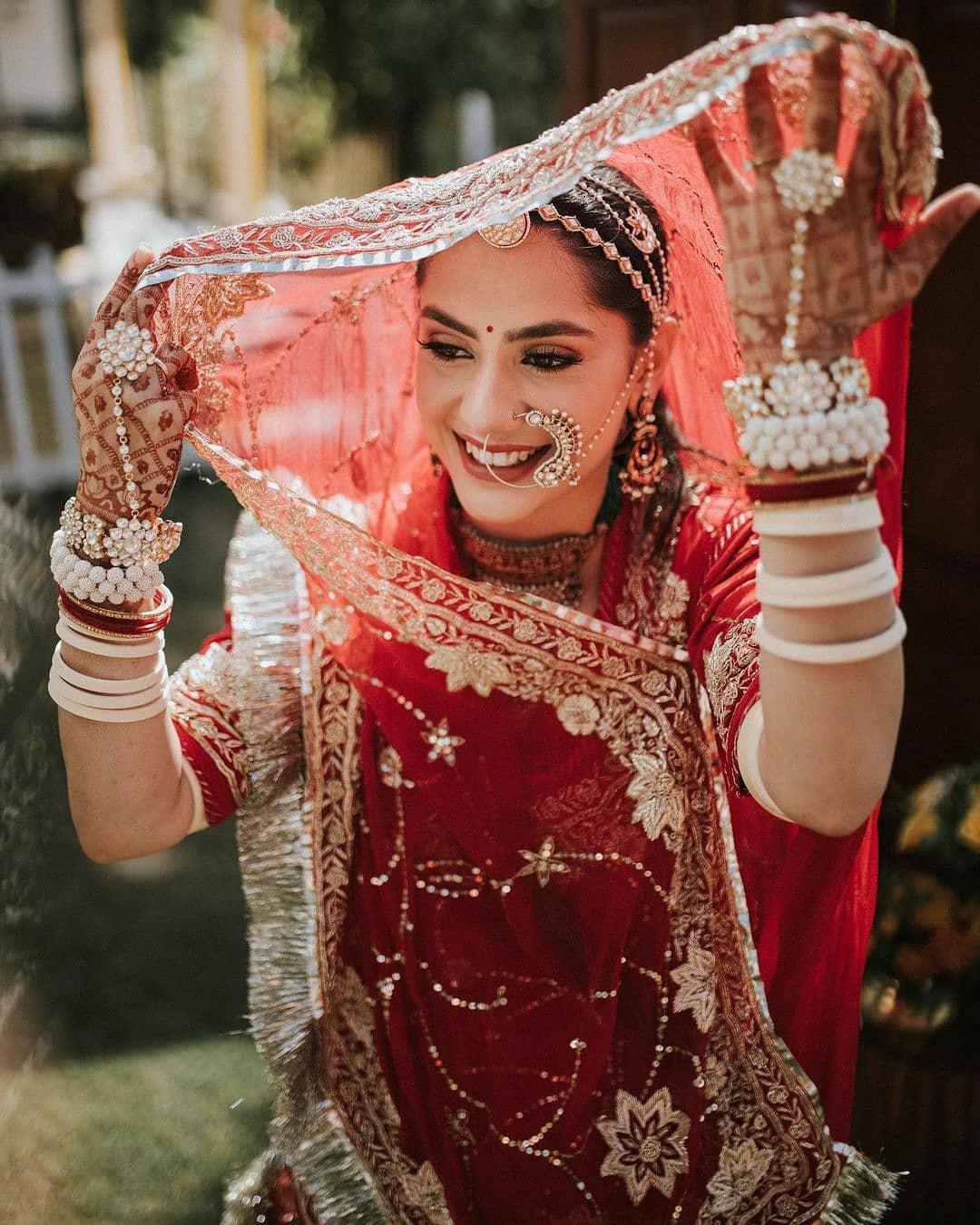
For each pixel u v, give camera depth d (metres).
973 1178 1.96
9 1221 2.16
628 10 2.73
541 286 1.17
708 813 1.29
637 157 1.20
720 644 1.21
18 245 8.46
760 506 0.99
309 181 13.21
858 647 0.98
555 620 1.25
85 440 1.16
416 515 1.37
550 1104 1.33
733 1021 1.31
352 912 1.37
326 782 1.35
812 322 0.94
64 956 2.92
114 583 1.17
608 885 1.30
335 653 1.32
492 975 1.32
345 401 1.39
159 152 14.99
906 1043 1.99
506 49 12.12
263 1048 1.37
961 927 1.99
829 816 1.03
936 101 2.15
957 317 2.21
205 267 1.13
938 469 2.29
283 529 1.27
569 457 1.23
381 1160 1.36
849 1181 1.39
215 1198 2.22
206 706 1.34
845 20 0.89
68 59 15.52
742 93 0.94
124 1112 2.44
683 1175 1.34
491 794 1.29
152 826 1.26
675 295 1.28
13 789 3.00
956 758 2.38
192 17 14.81
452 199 1.14
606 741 1.28
